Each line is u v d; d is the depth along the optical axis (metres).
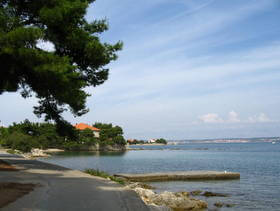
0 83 16.97
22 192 9.83
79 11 16.59
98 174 17.69
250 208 16.80
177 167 46.53
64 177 14.68
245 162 55.25
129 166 48.50
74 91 17.22
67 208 7.84
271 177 31.02
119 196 9.76
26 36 13.95
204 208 16.50
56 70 14.44
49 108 21.92
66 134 23.20
